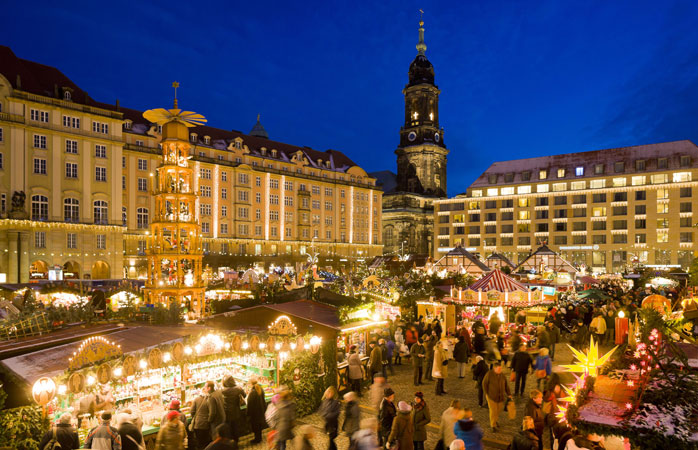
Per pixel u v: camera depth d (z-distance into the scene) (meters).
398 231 115.25
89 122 58.59
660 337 8.84
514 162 98.69
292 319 17.19
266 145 92.50
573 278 43.50
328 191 98.56
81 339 13.76
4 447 9.38
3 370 10.87
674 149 83.12
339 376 16.67
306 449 9.30
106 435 9.18
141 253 68.44
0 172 51.53
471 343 21.72
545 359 14.87
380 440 11.50
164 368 13.38
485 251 96.81
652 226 81.75
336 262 95.19
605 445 8.72
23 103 53.44
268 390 14.35
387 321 22.23
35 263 61.09
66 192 56.12
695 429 6.99
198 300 27.20
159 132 72.69
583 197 88.25
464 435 9.09
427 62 123.00
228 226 80.94
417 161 120.94
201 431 11.27
